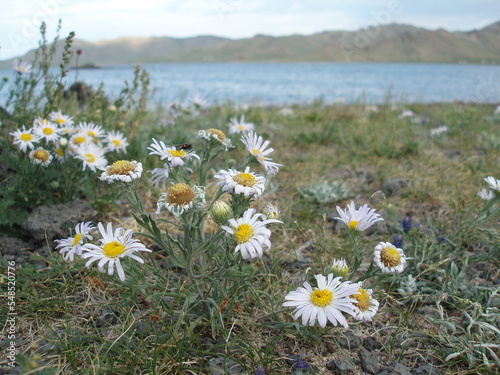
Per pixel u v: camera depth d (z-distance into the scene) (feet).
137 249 0.73
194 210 0.78
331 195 1.68
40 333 0.89
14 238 1.24
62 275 1.02
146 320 0.90
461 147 2.58
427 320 0.98
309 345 0.90
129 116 2.52
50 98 1.51
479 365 0.83
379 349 0.91
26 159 1.38
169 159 0.88
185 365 0.79
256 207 1.60
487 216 1.20
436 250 1.22
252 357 0.80
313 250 1.29
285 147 2.48
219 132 0.93
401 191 1.76
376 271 0.87
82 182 1.45
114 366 0.79
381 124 3.14
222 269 0.86
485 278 1.16
